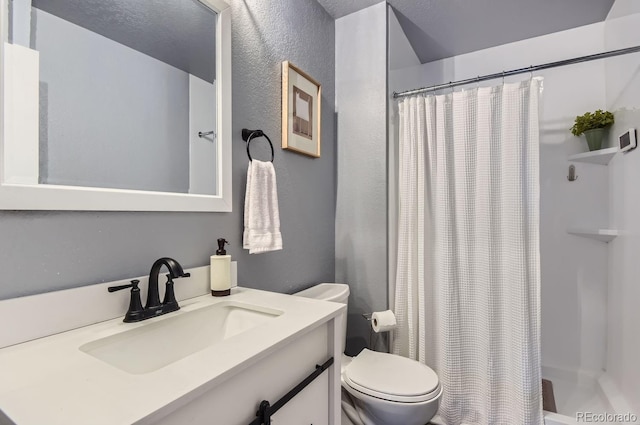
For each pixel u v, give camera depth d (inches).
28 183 27.5
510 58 88.7
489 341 60.2
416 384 49.4
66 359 23.5
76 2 31.8
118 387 19.5
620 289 67.7
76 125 31.3
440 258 65.2
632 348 60.2
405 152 70.6
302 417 31.4
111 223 33.5
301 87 64.1
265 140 55.6
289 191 61.8
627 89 63.2
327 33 75.4
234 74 49.7
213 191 45.4
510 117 59.7
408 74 86.5
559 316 82.4
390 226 72.8
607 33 75.8
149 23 38.5
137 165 36.5
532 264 58.2
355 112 75.2
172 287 35.6
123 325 30.9
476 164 63.4
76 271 30.6
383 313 65.6
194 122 43.0
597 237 76.8
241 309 39.5
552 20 78.0
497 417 59.6
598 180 78.4
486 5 72.1
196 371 21.5
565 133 82.2
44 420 16.2
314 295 62.6
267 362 27.0
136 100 36.7
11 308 25.7
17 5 27.4
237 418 23.8
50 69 29.5
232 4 49.5
